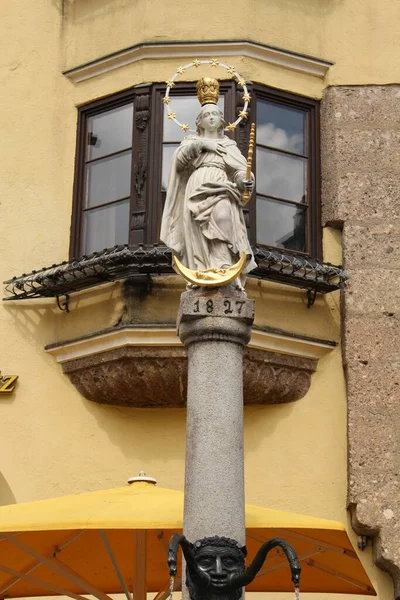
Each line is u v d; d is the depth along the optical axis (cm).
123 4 1788
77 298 1675
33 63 1822
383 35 1812
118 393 1631
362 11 1822
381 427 1619
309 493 1622
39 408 1662
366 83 1784
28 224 1747
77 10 1828
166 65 1744
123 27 1778
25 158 1777
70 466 1638
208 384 1141
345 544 1358
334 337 1681
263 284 1655
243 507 1112
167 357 1594
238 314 1157
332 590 1494
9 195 1759
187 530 1098
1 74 1817
